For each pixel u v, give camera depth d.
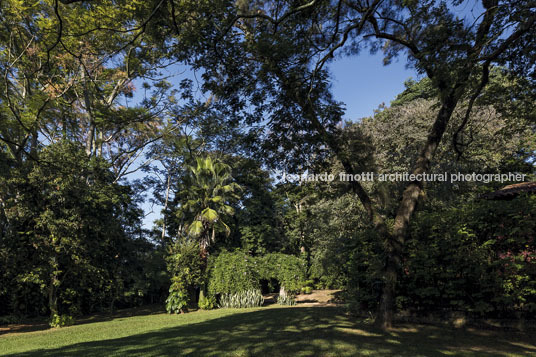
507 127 12.45
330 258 17.38
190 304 23.05
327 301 21.23
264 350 5.70
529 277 7.08
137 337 8.39
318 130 9.54
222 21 9.08
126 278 20.28
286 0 9.57
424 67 7.76
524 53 7.99
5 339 11.69
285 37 9.17
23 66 17.72
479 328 7.54
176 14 8.87
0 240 15.39
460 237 7.99
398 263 8.37
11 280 15.69
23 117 16.00
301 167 10.85
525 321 7.17
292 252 31.94
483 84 8.45
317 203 20.08
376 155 15.78
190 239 22.27
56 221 14.50
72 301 17.50
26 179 15.07
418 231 9.03
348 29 8.59
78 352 6.61
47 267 14.54
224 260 21.34
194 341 6.95
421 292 8.44
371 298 9.33
